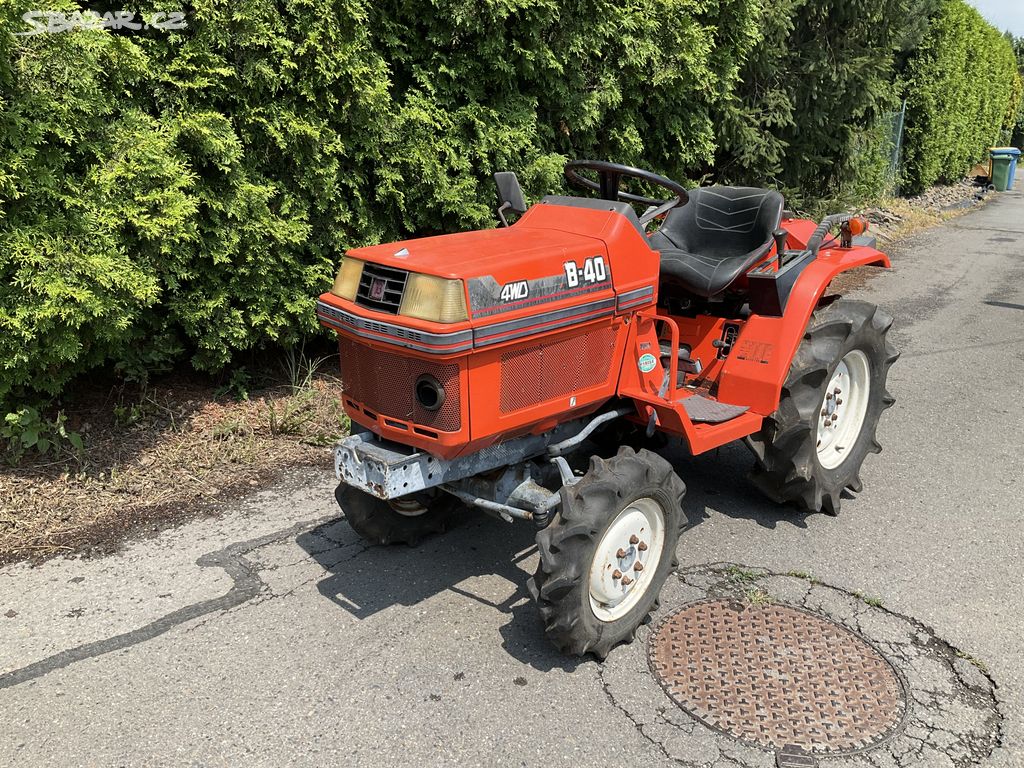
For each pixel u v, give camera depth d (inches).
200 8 172.6
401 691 114.0
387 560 148.3
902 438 203.3
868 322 164.9
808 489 157.5
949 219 632.4
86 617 129.6
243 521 160.4
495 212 233.8
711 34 288.8
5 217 151.1
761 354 151.8
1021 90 1284.4
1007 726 108.0
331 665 119.2
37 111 149.8
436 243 125.6
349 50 192.9
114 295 164.1
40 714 108.9
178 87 175.5
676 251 168.1
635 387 137.6
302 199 201.2
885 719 109.0
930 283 390.3
